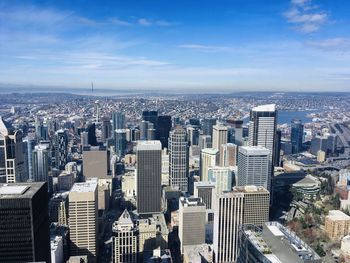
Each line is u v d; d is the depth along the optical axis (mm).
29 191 185500
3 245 178250
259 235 172000
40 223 189500
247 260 168125
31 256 180500
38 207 186500
